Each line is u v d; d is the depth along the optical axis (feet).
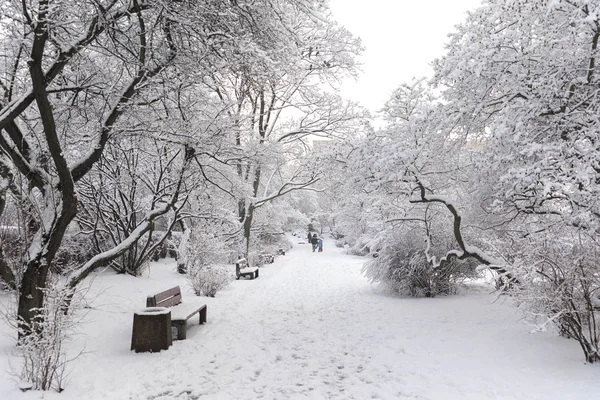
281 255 105.19
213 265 45.98
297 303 36.96
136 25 22.54
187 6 20.66
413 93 29.32
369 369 18.71
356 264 75.15
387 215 39.09
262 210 87.45
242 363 19.67
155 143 31.24
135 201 49.01
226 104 31.53
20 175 20.76
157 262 62.23
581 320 17.38
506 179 20.85
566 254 17.60
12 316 17.72
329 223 190.29
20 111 20.07
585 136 19.15
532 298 17.29
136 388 16.34
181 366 19.04
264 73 24.06
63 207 20.26
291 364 19.65
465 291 38.99
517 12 20.85
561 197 20.25
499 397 14.53
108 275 44.11
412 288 37.09
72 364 18.08
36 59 17.83
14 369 16.40
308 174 66.44
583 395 13.71
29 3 20.26
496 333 22.41
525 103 20.48
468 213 31.50
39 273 19.89
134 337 21.04
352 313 31.37
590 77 20.26
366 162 27.63
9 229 29.43
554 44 20.35
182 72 23.18
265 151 45.62
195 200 46.24
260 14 22.16
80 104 27.22
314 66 59.36
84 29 21.44
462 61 20.77
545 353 18.60
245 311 33.06
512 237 24.67
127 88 22.58
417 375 17.44
